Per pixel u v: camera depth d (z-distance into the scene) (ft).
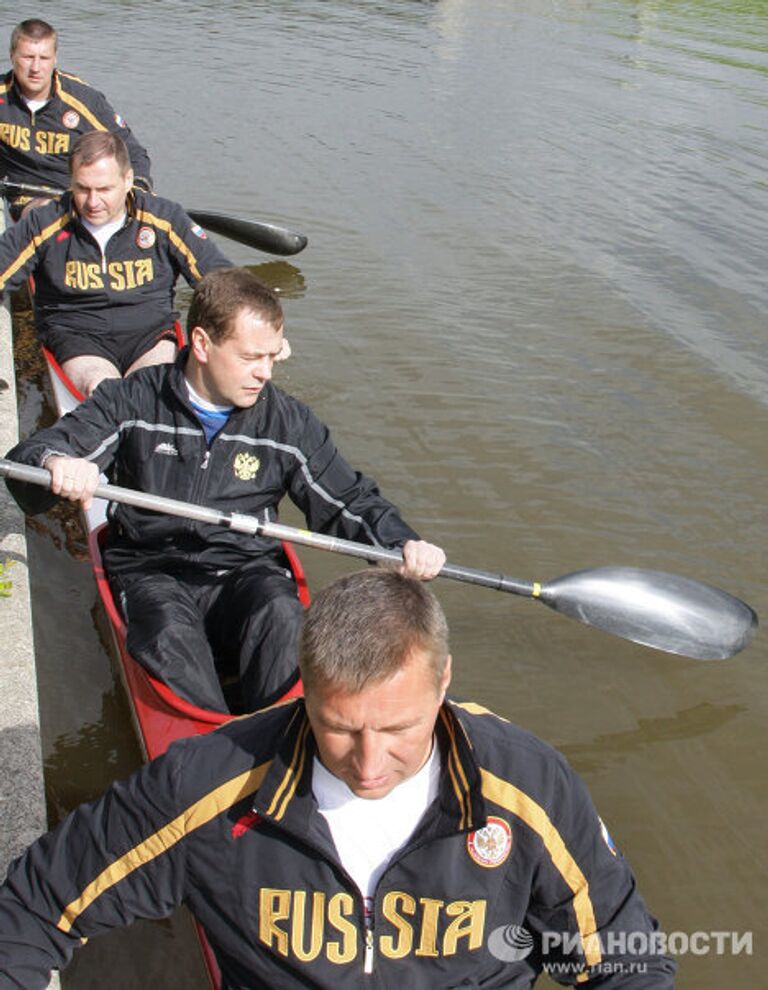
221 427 12.28
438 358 22.58
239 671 11.84
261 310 11.54
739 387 22.12
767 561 16.97
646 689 14.40
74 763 12.81
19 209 25.25
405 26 56.75
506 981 7.15
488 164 34.81
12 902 7.06
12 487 12.32
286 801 6.68
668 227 30.35
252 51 48.65
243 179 32.27
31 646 12.83
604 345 23.58
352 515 12.51
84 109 25.21
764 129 40.14
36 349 22.24
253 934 6.97
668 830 12.34
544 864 6.77
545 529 17.38
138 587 12.30
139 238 18.43
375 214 30.25
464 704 7.21
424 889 6.79
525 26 58.29
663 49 53.78
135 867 6.93
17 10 53.78
